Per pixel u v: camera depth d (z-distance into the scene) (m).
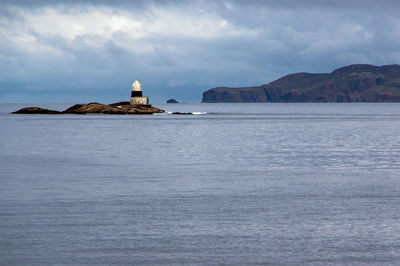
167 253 70.69
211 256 69.56
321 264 66.75
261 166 164.12
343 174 145.00
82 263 66.88
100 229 81.94
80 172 148.62
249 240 76.38
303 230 81.56
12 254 70.12
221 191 115.69
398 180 133.00
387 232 80.31
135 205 99.88
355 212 94.00
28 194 111.56
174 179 134.50
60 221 86.88
